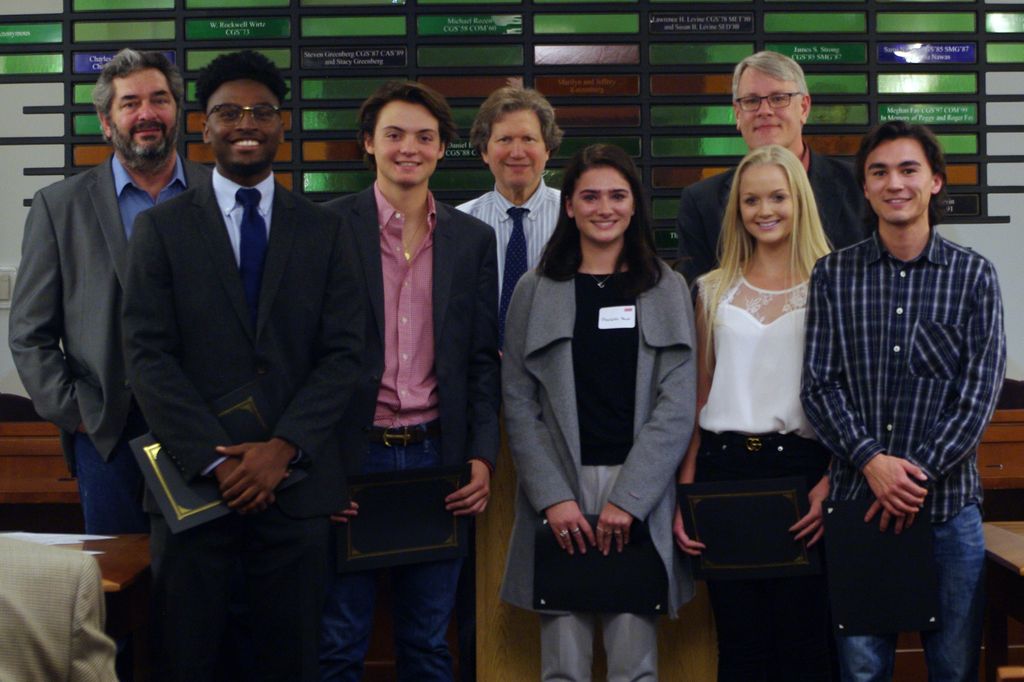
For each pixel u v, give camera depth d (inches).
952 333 111.4
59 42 183.9
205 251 110.4
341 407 111.0
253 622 111.3
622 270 119.6
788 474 116.2
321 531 110.3
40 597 67.6
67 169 185.0
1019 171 187.2
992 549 117.5
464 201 182.9
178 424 106.0
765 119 145.3
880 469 109.2
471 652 134.8
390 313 121.6
